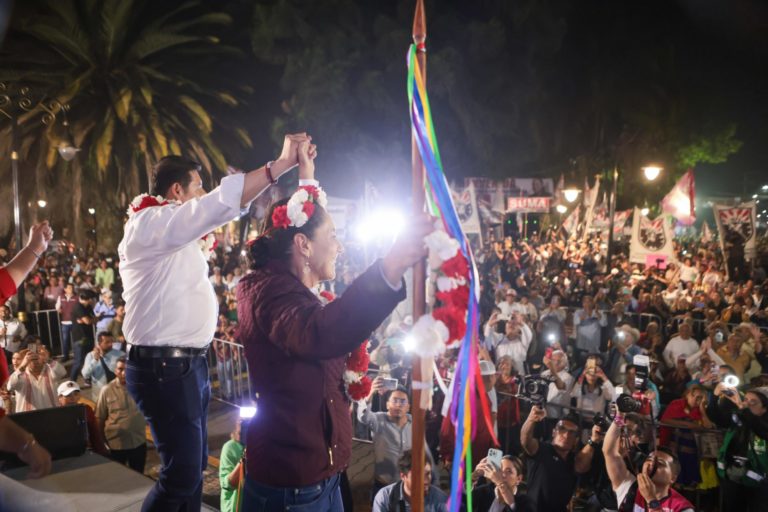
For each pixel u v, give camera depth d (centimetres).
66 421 402
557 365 851
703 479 723
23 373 743
